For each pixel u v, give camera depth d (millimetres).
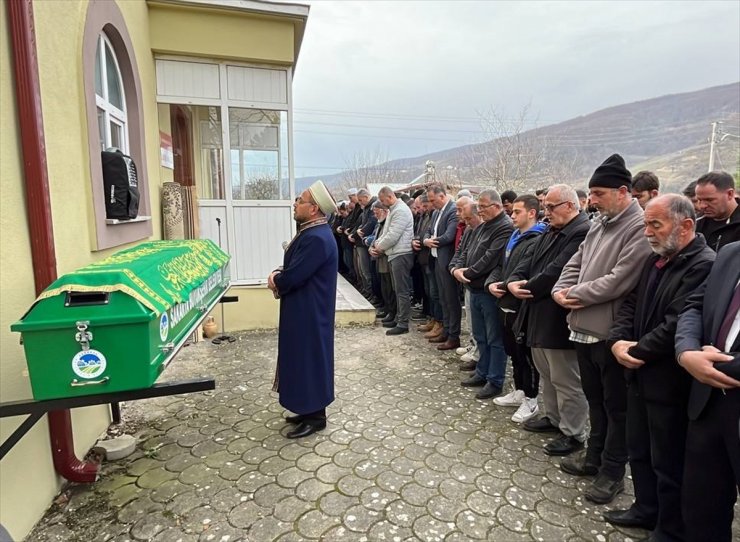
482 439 2977
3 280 1999
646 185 3670
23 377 2117
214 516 2215
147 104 4473
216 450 2842
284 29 5062
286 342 2982
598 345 2316
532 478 2535
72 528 2143
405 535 2074
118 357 1805
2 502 1948
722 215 2869
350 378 4062
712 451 1642
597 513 2236
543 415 3250
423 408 3453
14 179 2094
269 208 5469
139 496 2377
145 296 1913
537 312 2760
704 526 1699
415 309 6781
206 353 4730
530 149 22422
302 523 2158
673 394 1854
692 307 1768
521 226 3309
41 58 2326
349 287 7672
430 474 2568
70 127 2615
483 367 3830
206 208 5277
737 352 1547
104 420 3051
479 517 2201
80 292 1818
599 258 2365
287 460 2719
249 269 5488
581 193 4781
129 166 3219
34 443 2189
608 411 2324
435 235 4953
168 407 3469
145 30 4484
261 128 5410
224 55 4934
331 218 9523
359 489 2426
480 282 3639
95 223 2848
